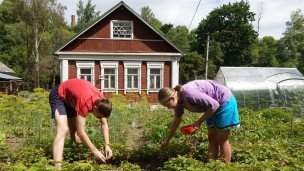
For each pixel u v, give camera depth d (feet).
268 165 17.84
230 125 20.81
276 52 328.70
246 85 89.15
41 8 167.22
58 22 175.11
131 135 36.91
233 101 20.97
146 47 101.04
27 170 15.15
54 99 20.63
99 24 99.76
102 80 98.94
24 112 41.91
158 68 100.73
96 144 25.44
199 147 25.12
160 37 101.24
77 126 19.80
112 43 100.12
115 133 32.94
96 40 99.60
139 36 100.94
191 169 16.62
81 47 98.99
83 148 23.65
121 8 99.96
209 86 20.90
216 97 20.76
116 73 99.30
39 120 35.96
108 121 38.37
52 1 171.83
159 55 100.01
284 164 20.43
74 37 97.09
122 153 24.32
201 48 268.21
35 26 169.27
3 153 23.20
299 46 288.10
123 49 100.27
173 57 100.73
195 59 209.46
